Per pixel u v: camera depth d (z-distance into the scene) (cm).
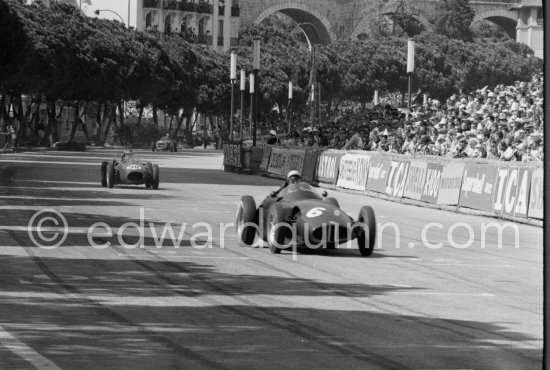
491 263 3484
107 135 19825
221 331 2156
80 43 17238
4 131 15725
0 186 6825
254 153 9944
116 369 1797
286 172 8938
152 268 3111
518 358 1948
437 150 6862
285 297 2628
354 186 7244
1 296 2525
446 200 5772
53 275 2906
